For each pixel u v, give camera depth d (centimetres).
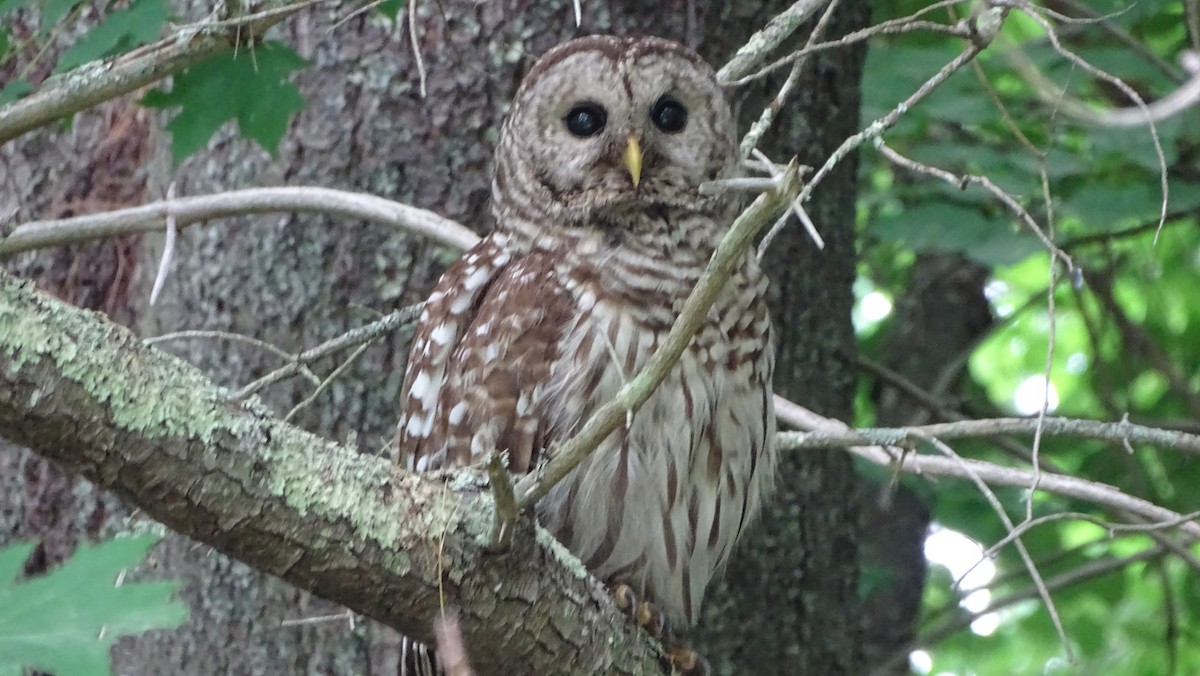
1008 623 1936
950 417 1327
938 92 1290
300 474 550
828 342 1120
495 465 546
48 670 433
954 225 1327
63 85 712
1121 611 1916
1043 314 2142
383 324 884
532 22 1025
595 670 664
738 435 836
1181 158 1342
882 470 1345
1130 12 1318
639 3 1034
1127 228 1428
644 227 851
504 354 811
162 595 464
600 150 851
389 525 570
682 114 870
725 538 867
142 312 1105
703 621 1055
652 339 807
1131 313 2008
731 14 1062
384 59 1022
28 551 493
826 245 1120
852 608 1145
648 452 801
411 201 1017
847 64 1132
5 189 1151
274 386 1022
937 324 1789
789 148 1090
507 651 626
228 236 1043
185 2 991
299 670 1006
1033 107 1358
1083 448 1536
